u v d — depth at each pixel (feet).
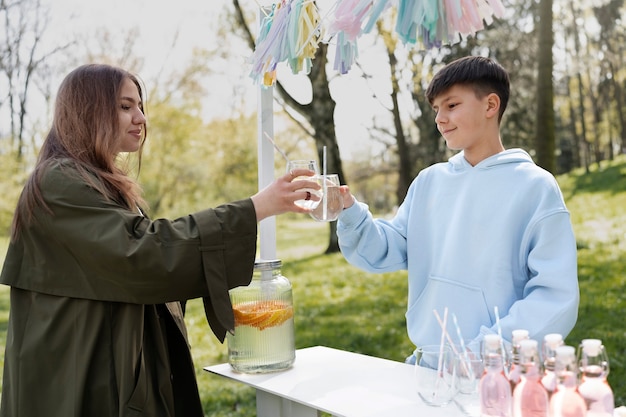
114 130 4.91
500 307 4.86
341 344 18.83
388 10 3.99
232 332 4.48
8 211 24.07
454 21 3.87
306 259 25.32
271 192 4.73
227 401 13.97
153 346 4.77
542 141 22.41
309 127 27.04
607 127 22.97
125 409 4.48
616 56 22.50
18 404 4.54
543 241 4.63
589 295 19.06
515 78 23.18
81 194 4.47
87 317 4.51
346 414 4.08
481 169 5.18
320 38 5.07
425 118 24.14
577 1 22.65
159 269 4.32
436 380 4.07
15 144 23.97
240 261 4.58
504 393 3.54
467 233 5.10
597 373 3.29
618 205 22.26
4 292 21.93
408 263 5.64
